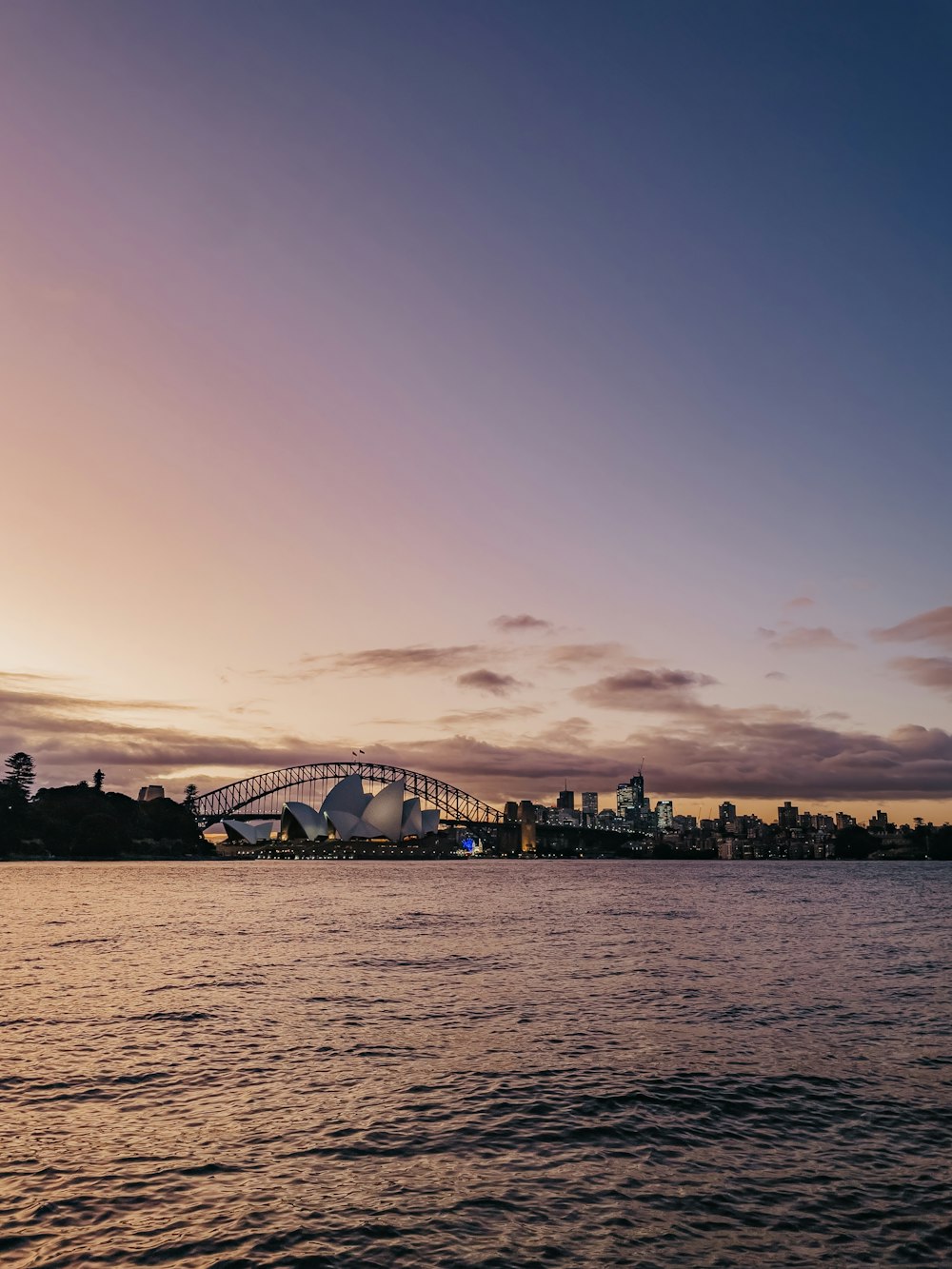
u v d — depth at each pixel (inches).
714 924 2815.0
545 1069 895.1
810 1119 738.8
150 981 1486.2
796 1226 528.4
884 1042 1031.0
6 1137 676.7
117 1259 479.5
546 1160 637.9
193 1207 549.6
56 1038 1024.9
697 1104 775.7
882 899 4744.1
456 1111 753.0
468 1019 1157.7
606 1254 491.8
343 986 1432.1
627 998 1334.9
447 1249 496.7
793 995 1375.5
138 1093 799.1
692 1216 544.1
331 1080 850.1
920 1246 500.4
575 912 3388.3
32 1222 523.8
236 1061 920.9
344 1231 518.3
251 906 3553.2
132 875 7381.9
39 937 2246.6
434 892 5073.8
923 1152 657.0
